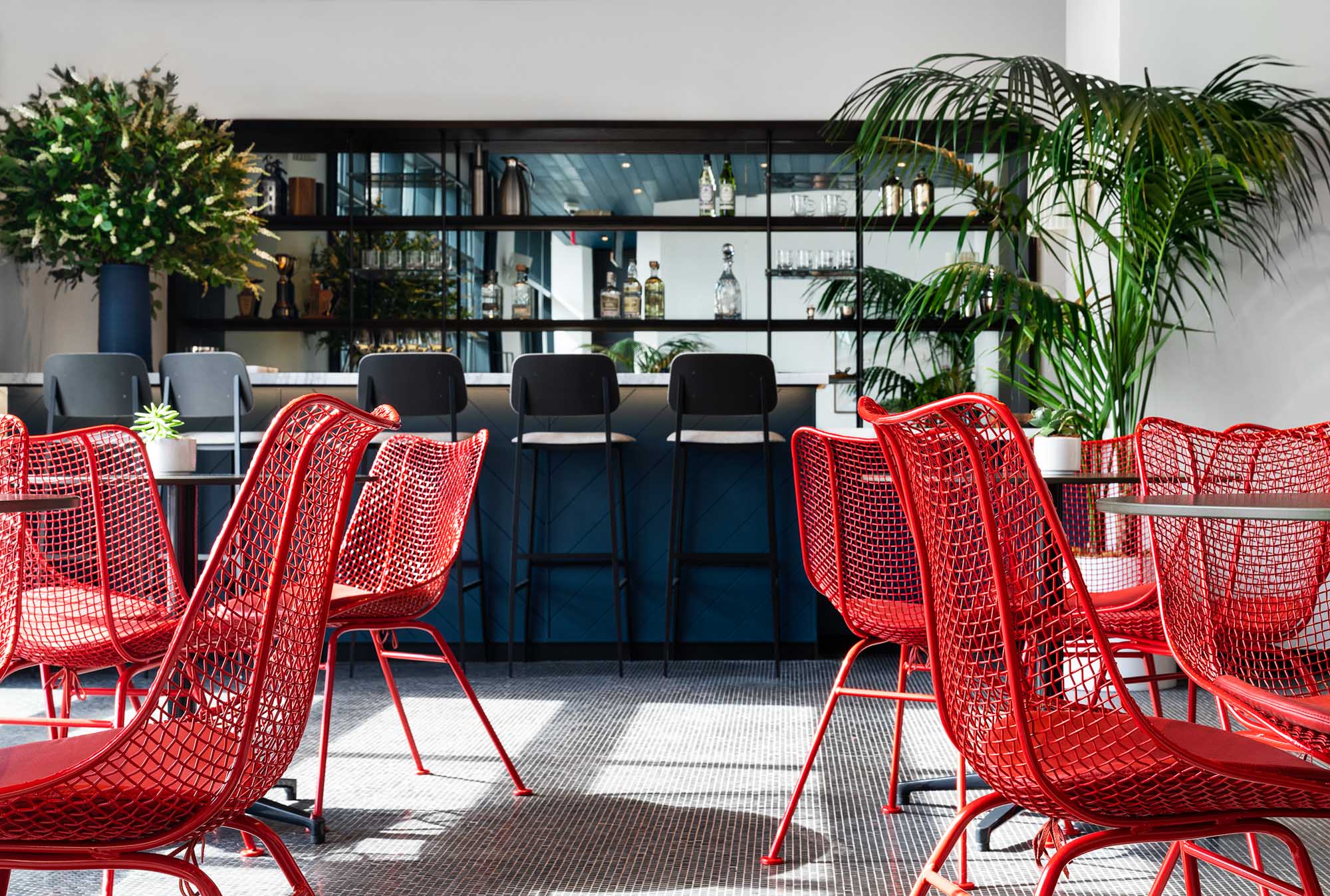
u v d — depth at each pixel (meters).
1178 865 2.10
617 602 4.00
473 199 6.22
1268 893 1.84
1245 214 4.29
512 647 4.19
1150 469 2.15
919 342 6.12
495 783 2.67
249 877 2.06
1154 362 4.27
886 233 6.20
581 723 3.32
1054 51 5.95
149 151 4.32
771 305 6.22
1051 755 1.14
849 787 2.62
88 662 1.99
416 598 2.41
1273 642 1.76
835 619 4.54
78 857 1.07
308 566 1.24
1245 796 1.09
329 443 1.25
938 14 6.00
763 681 3.96
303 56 6.08
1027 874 2.05
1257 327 4.31
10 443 1.96
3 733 3.09
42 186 4.24
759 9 6.06
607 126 6.02
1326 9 4.36
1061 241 5.63
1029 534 1.14
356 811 2.46
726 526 4.38
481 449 2.52
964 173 4.48
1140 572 2.59
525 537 4.41
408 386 3.89
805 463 2.28
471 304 6.31
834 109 6.03
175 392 3.71
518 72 6.08
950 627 1.19
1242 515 1.20
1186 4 4.47
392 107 6.08
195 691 1.12
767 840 2.25
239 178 4.57
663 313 6.30
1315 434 2.17
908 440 1.23
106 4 6.05
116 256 4.34
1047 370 5.91
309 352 6.21
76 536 2.37
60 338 5.79
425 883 2.03
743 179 6.30
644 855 2.17
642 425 4.40
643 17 6.08
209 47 6.08
